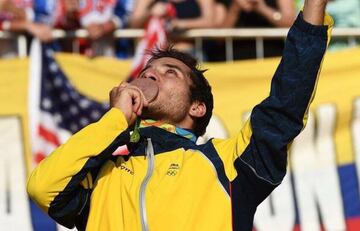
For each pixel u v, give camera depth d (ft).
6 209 53.01
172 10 58.65
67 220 26.58
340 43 60.64
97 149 25.63
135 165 26.16
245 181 25.27
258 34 59.21
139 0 58.39
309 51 24.76
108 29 57.67
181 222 24.63
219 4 59.93
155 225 24.68
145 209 24.89
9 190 53.42
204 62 58.85
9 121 54.39
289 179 54.49
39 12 57.21
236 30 59.06
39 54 55.62
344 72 56.13
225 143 26.22
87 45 57.82
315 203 54.34
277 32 59.31
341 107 55.67
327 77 56.08
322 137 55.31
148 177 25.53
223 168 25.50
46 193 25.50
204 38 59.06
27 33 56.54
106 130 25.86
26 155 54.03
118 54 58.23
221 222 24.76
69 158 25.39
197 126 28.60
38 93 55.01
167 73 28.14
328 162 55.01
